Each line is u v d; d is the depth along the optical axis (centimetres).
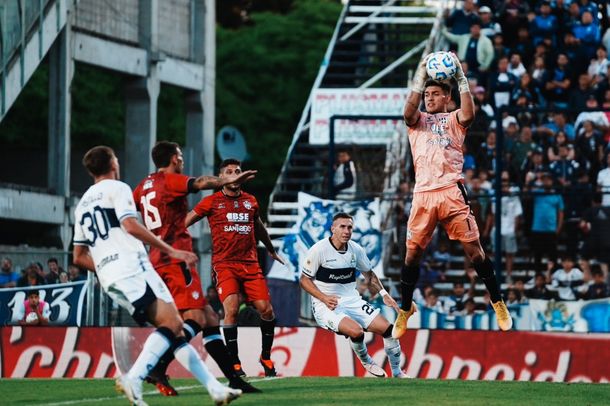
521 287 3550
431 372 3044
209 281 5584
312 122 4856
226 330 2505
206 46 5997
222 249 2538
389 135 4703
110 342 3016
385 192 3844
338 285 2702
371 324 2680
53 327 3028
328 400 1952
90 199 1764
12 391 2197
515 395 2083
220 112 8125
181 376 2975
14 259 3662
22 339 3034
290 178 4947
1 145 6631
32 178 6341
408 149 4069
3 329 3038
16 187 4631
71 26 4909
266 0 9625
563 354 3011
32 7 4456
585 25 4444
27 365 3028
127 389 1748
